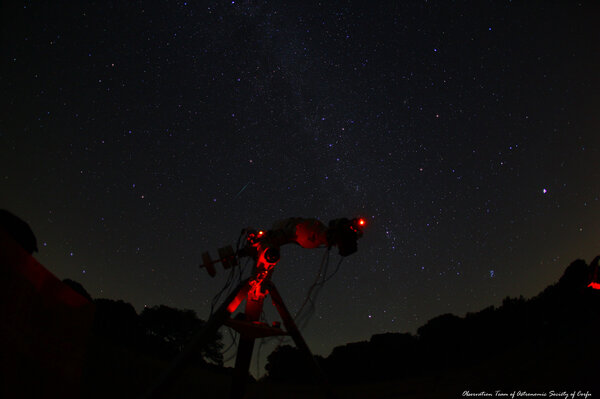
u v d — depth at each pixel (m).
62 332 2.38
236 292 2.47
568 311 4.72
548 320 4.96
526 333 5.11
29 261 2.04
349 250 2.58
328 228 2.65
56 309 2.31
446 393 3.88
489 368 4.46
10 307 1.86
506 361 4.47
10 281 1.86
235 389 2.67
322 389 2.46
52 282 2.29
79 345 2.61
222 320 2.27
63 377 2.38
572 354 3.72
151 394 1.78
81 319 2.63
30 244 2.44
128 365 4.15
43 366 2.16
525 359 4.24
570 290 4.84
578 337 4.08
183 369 1.95
